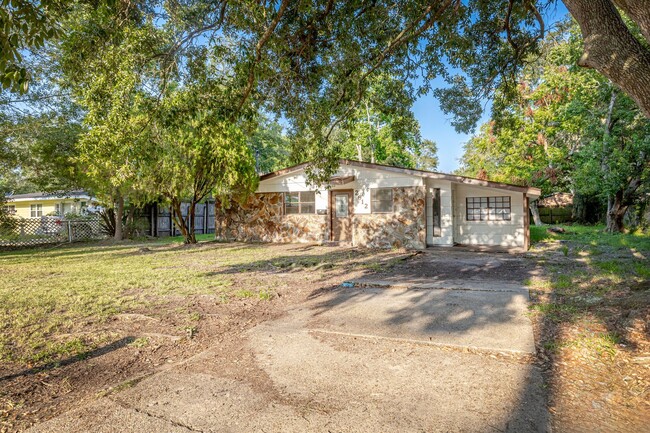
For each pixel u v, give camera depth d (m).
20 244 15.80
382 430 2.25
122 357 3.61
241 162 13.88
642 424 2.26
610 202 17.67
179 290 6.51
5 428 2.39
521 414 2.39
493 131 9.58
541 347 3.53
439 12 5.90
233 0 4.88
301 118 7.84
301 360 3.41
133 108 6.09
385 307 5.18
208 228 23.67
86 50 5.66
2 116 13.55
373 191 13.66
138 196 16.08
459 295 5.75
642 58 3.10
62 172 15.12
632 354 3.22
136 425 2.38
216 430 2.30
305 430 2.28
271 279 7.54
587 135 18.78
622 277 6.36
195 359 3.50
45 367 3.38
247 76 5.85
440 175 12.57
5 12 3.46
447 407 2.51
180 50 6.36
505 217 13.56
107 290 6.57
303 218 15.34
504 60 8.05
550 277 7.02
